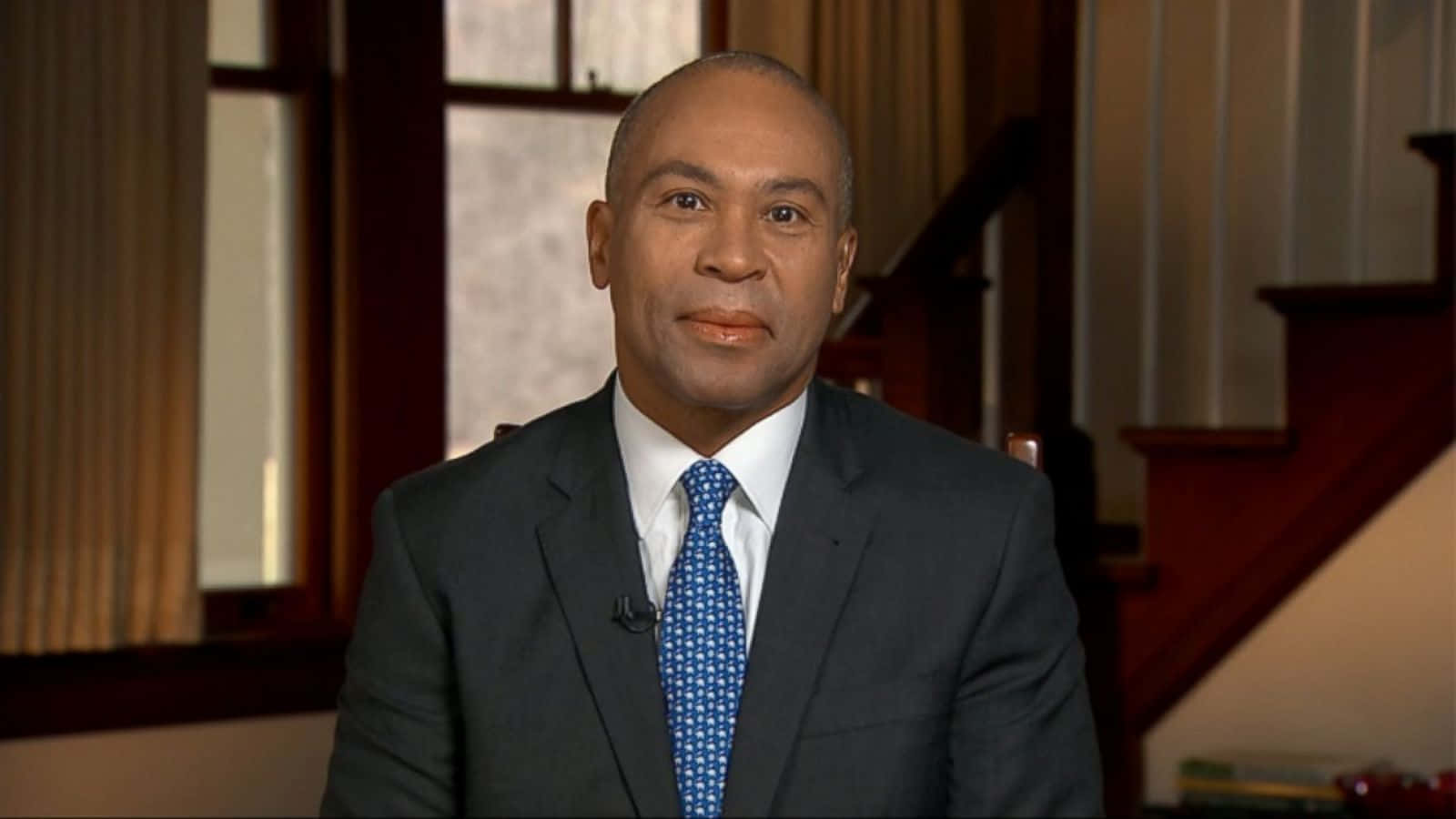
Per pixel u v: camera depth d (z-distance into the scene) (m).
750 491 2.83
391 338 7.15
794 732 2.70
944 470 2.95
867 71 8.37
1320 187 8.07
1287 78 7.59
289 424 7.25
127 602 6.72
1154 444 7.15
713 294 2.66
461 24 7.53
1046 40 7.61
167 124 6.68
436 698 2.89
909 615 2.79
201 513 7.11
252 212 7.16
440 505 2.95
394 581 2.92
